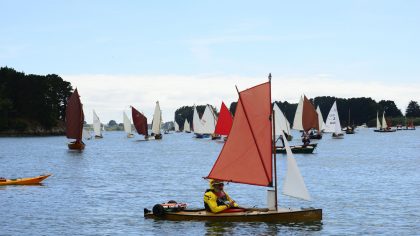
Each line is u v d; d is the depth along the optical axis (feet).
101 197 428.97
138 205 386.73
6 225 312.09
